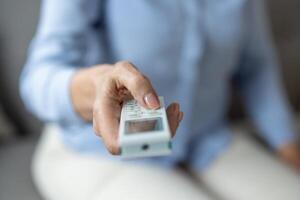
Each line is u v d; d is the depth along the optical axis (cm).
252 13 103
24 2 121
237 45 99
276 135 111
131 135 41
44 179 96
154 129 42
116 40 88
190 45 88
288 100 143
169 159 93
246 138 111
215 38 92
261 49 110
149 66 88
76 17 82
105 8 87
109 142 44
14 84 125
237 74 117
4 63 124
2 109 126
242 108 139
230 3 92
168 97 91
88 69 64
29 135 130
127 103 48
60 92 67
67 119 71
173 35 87
